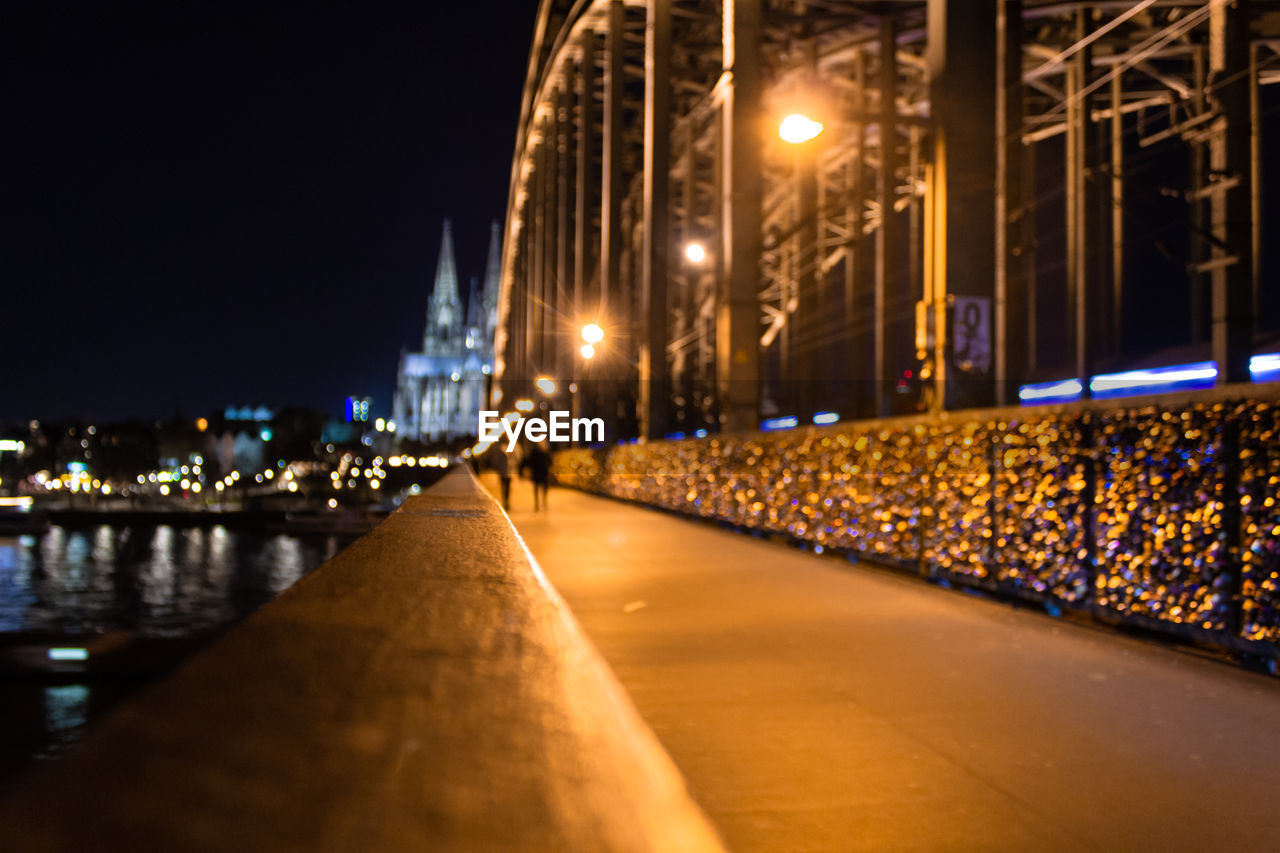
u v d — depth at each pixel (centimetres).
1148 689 600
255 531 13112
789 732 512
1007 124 3183
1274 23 3659
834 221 5459
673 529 1927
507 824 63
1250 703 567
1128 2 3841
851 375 5266
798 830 380
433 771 74
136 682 3198
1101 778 439
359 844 56
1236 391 683
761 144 3038
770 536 1730
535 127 8200
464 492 1183
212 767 68
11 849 46
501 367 12106
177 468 19188
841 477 1392
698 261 3022
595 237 5988
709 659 693
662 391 3894
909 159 5147
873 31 4869
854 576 1169
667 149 4056
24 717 2802
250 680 103
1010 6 3281
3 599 8612
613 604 946
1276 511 650
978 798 414
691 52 5069
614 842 61
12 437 18650
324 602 172
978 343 2158
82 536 12325
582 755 81
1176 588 736
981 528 1006
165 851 49
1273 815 394
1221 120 2328
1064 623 838
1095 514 830
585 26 5962
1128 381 3077
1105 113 4503
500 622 151
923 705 565
